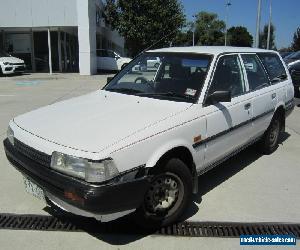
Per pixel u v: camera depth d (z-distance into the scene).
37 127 3.61
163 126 3.53
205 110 4.04
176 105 3.95
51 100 11.55
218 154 4.38
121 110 3.87
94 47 23.77
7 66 20.47
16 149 3.66
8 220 3.84
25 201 4.23
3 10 21.28
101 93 4.62
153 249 3.37
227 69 4.62
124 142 3.19
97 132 3.34
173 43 30.12
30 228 3.69
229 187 4.70
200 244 3.46
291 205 4.22
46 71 24.38
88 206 3.00
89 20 21.92
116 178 3.10
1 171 5.14
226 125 4.39
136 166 3.24
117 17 29.47
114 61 25.19
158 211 3.63
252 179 4.96
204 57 4.46
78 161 3.05
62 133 3.38
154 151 3.39
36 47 24.05
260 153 6.00
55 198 3.36
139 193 3.23
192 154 3.85
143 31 28.31
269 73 5.84
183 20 28.83
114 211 3.11
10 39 23.81
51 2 21.27
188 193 3.80
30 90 14.32
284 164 5.54
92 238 3.53
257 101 5.14
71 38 27.00
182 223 3.81
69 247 3.38
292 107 6.54
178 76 4.39
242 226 3.77
